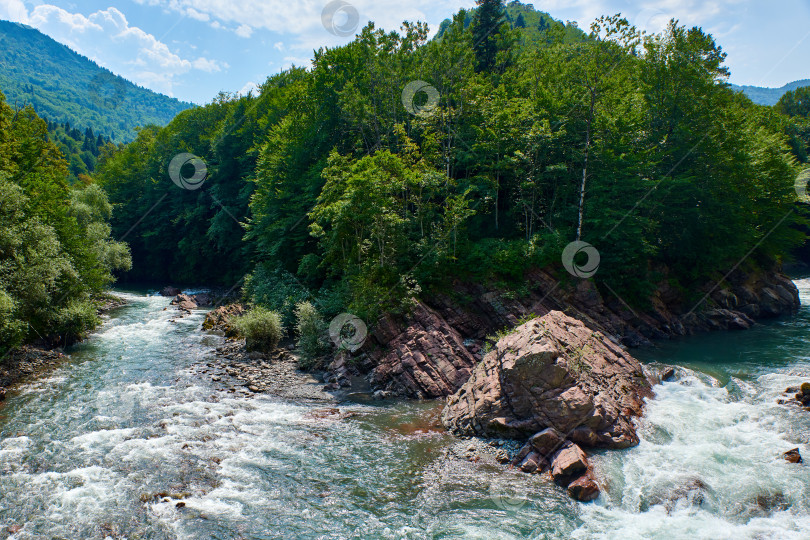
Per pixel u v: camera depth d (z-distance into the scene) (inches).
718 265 1621.6
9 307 1018.1
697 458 634.8
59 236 1457.9
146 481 609.9
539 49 2119.8
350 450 701.9
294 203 1694.1
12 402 864.3
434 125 1540.4
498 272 1317.7
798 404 775.1
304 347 1153.4
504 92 1642.5
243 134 2486.5
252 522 535.5
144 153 3378.4
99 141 7362.2
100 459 663.1
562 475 601.9
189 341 1350.9
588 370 772.6
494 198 1518.2
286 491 596.7
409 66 1729.8
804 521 512.7
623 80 1712.6
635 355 1165.7
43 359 1109.1
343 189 1300.4
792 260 2030.0
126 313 1806.1
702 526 514.9
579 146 1483.8
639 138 1535.4
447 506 563.5
